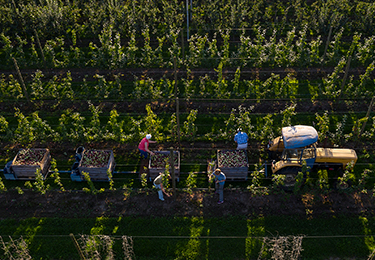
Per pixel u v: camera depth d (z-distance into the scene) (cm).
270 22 2606
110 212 1400
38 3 2833
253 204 1412
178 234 1308
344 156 1423
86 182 1531
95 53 2278
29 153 1566
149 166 1483
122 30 2464
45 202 1444
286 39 2389
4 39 2177
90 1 2705
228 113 1872
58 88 2067
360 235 1283
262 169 1445
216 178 1366
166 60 2295
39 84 1953
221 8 2592
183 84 2028
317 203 1404
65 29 2509
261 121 1812
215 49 2175
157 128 1770
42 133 1684
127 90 2053
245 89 2039
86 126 1809
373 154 1605
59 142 1720
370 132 1706
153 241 1287
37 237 1308
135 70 2228
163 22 2659
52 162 1422
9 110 1934
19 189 1398
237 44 2469
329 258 1222
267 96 1934
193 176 1503
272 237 1283
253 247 1256
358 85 1994
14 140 1686
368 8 2417
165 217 1373
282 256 1145
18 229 1335
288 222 1337
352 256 1224
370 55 2233
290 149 1446
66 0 2630
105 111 1914
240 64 2180
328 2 2545
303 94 1966
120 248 1263
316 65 2202
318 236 1279
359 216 1348
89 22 2661
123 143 1705
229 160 1493
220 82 1905
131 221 1355
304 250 1240
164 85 1950
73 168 1538
